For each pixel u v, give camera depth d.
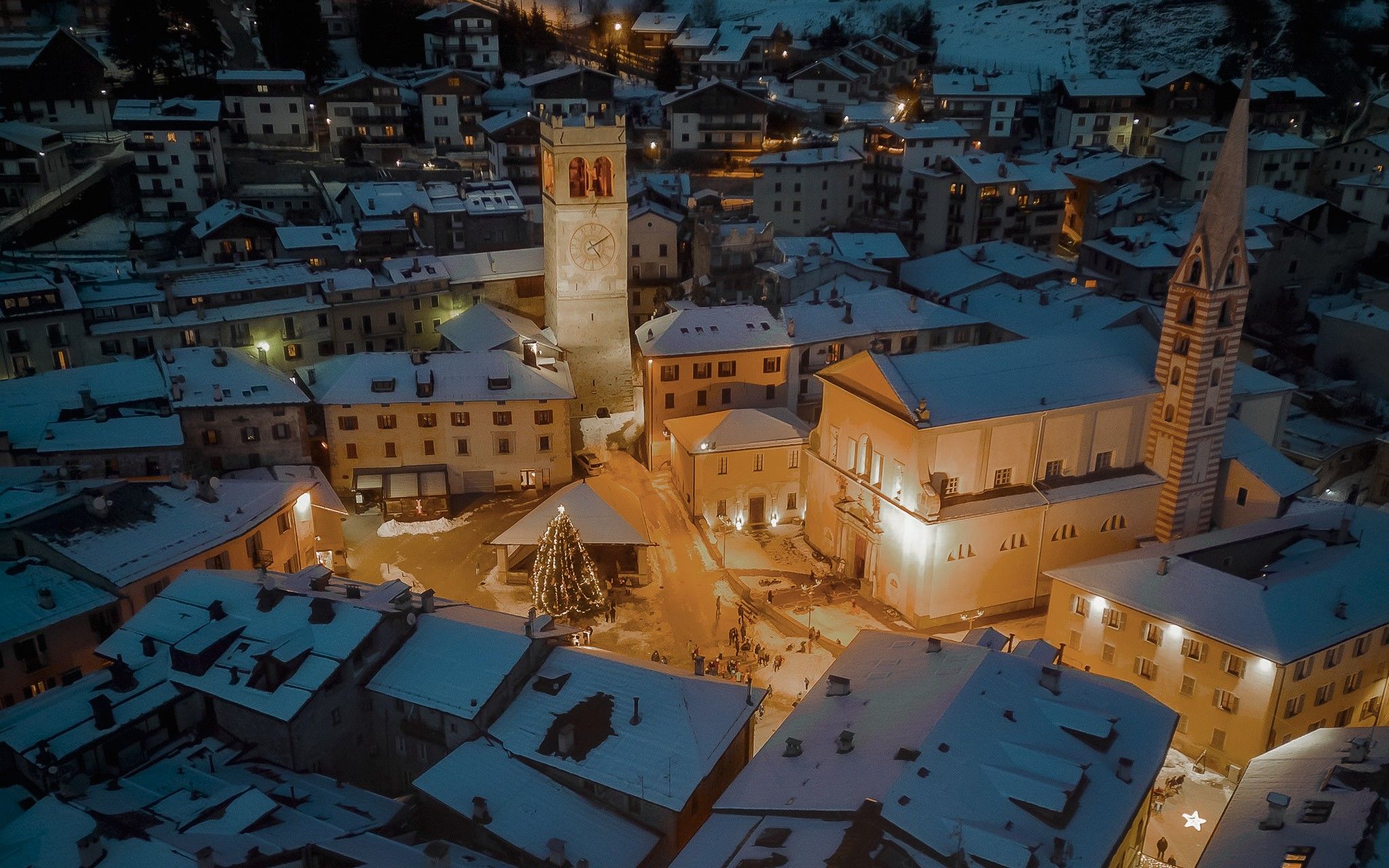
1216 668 62.16
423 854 45.94
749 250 123.06
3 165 130.50
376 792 58.22
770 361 98.69
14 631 58.75
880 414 77.06
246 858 42.62
